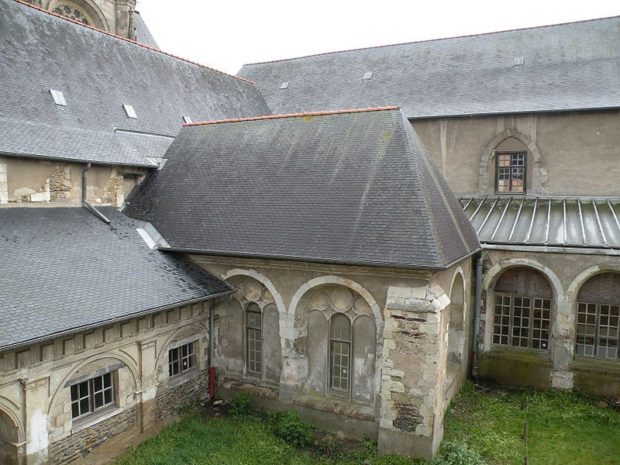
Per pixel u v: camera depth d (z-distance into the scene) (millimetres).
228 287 13609
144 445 11625
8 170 12469
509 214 18266
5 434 9305
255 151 15555
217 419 12977
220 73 24422
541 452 11750
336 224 12352
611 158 18922
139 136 17031
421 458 11117
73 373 10164
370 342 12344
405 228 11531
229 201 14391
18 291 9852
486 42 24031
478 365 16125
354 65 26406
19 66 14789
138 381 11750
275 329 13547
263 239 12859
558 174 19750
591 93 19453
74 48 17109
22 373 9164
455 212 14258
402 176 12570
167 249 13781
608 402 14453
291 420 12273
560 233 15820
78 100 15875
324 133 14898
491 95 21344
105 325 10320
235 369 14227
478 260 15805
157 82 19781
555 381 15219
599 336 15258
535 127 19906
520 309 16156
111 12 26109
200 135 17188
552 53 21906
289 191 13797
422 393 11047
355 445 11953
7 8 15633
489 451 11656
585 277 14766
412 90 23359
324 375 13016
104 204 15023
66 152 13664
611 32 21391
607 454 11727
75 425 10383
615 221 16531
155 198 15555
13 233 11648
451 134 21344
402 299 11203
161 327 12266
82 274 11367
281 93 26609
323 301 12828
